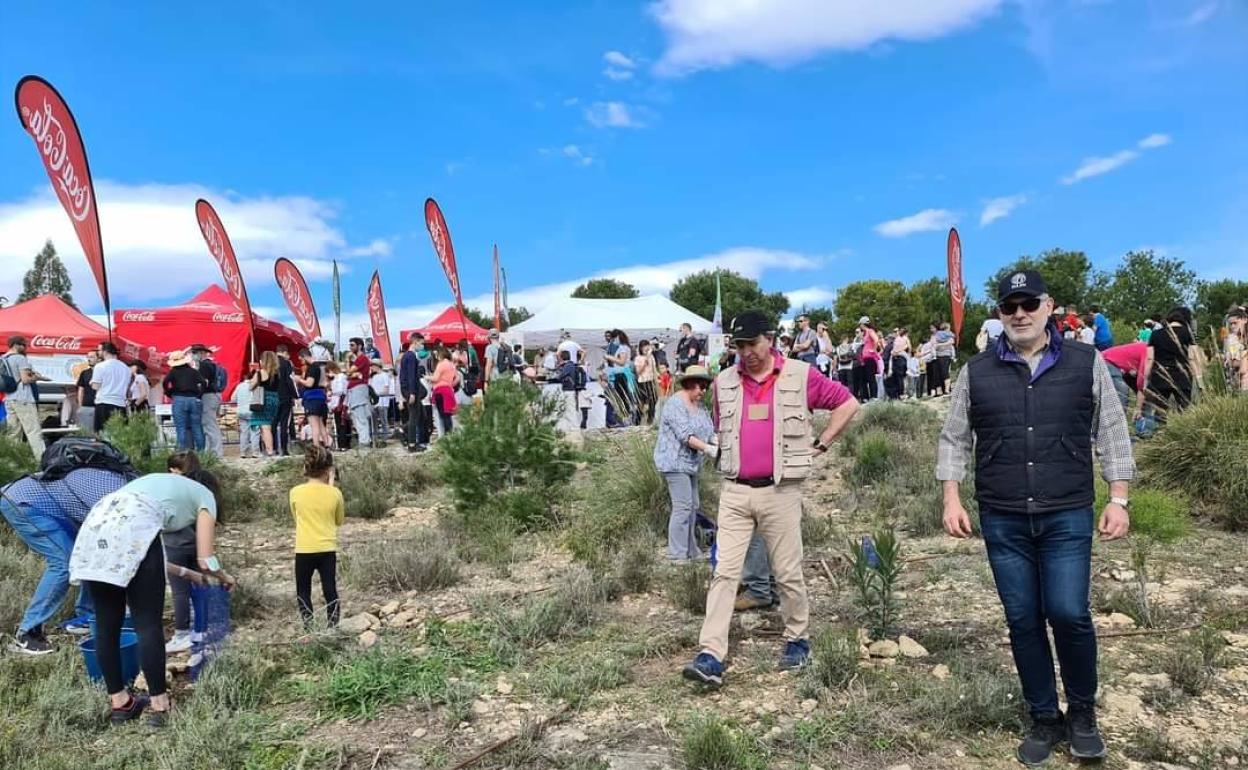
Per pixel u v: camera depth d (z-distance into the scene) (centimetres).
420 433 1453
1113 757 343
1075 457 332
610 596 593
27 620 504
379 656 471
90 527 404
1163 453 750
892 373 1869
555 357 1912
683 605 562
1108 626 486
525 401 888
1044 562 338
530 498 830
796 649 447
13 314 1825
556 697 426
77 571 396
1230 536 655
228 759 368
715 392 449
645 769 348
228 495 963
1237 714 377
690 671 420
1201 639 452
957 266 2100
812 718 387
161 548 421
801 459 430
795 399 430
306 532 547
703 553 689
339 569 697
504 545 745
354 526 909
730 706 407
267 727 402
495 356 1625
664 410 679
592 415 1694
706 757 346
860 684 414
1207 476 714
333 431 1627
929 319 6869
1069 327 1678
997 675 416
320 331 2334
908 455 950
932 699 388
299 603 553
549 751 368
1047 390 335
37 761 369
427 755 370
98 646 409
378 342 2352
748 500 432
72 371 1591
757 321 424
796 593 441
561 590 577
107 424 983
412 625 551
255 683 443
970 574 600
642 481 780
